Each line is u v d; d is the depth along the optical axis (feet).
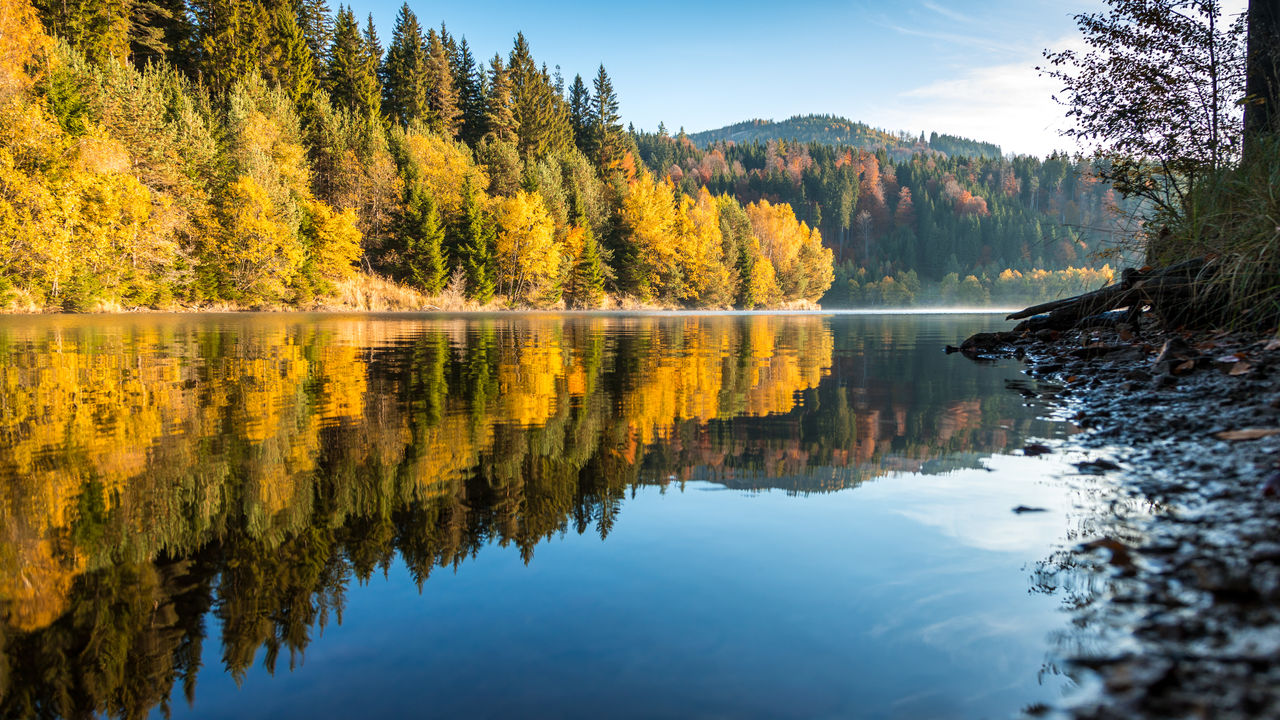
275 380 15.20
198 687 2.93
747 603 3.71
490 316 86.89
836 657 3.12
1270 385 8.95
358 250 127.03
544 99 225.15
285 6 164.14
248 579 4.16
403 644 3.32
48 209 69.67
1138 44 21.76
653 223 185.57
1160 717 2.53
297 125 136.15
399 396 12.73
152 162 95.66
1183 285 15.67
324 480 6.57
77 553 4.58
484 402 11.97
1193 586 3.65
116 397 12.31
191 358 20.53
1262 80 20.01
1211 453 6.52
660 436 8.81
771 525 5.10
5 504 5.73
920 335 38.04
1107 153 23.16
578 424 9.74
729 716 2.60
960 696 2.76
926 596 3.78
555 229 168.45
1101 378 13.12
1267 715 2.47
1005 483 6.21
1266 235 12.95
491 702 2.76
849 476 6.61
